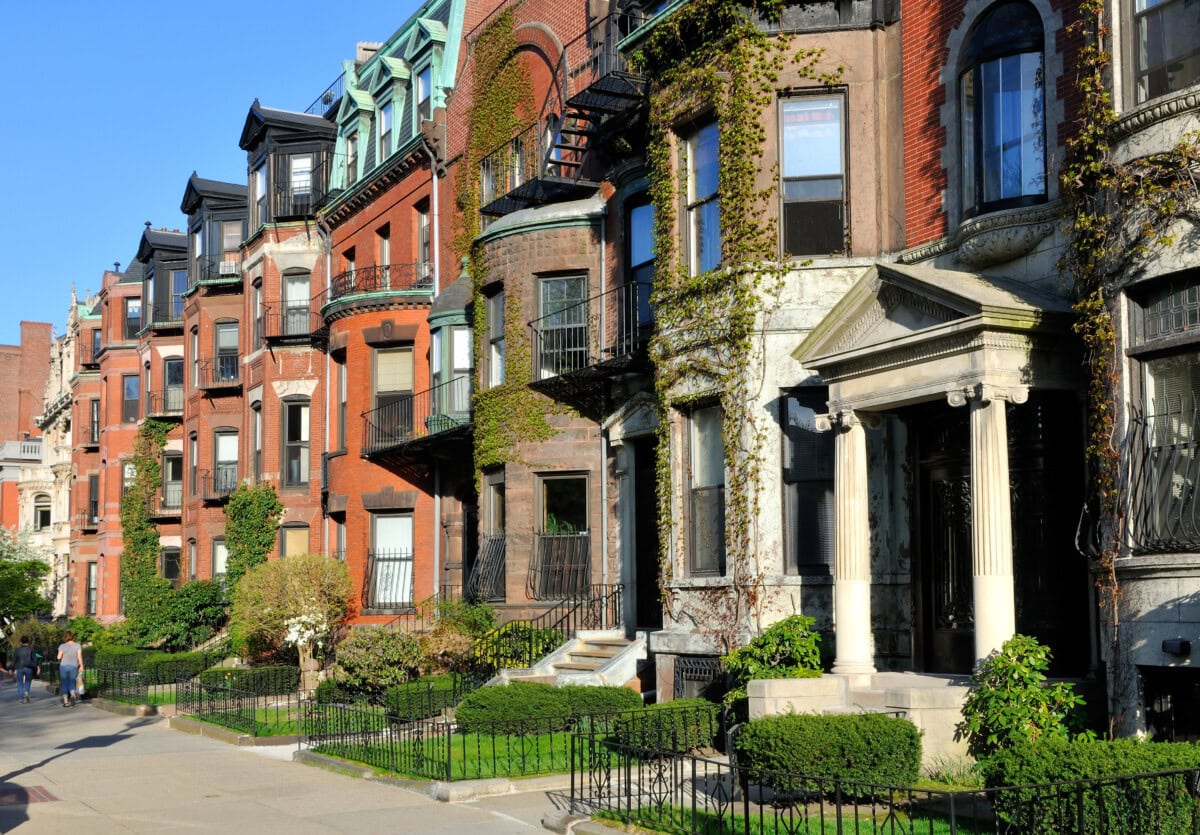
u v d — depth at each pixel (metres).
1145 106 13.62
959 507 16.95
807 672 16.22
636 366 22.69
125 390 58.47
